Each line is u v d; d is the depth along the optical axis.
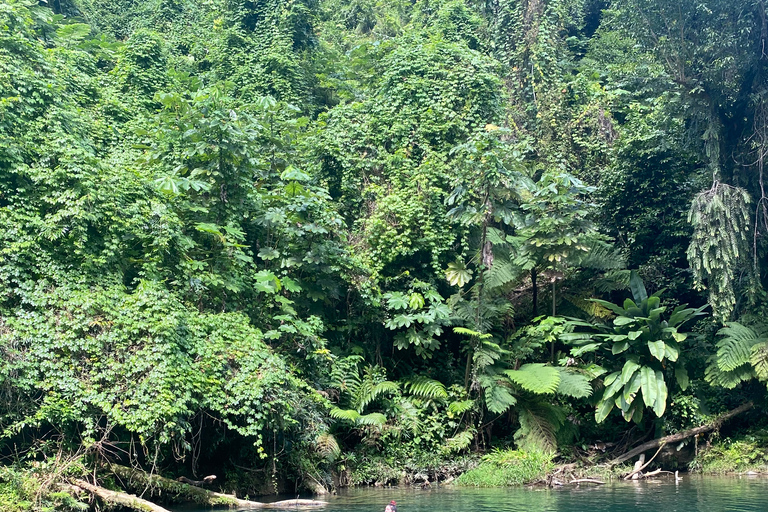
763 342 12.33
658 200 15.15
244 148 11.97
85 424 8.23
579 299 14.59
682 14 13.57
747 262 12.95
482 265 13.29
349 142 15.20
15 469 8.03
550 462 12.00
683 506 8.60
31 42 11.72
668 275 15.10
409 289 13.63
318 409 11.10
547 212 13.45
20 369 8.16
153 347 8.75
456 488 11.28
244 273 11.84
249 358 9.76
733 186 13.50
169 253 10.54
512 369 13.16
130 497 8.20
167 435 8.39
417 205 13.60
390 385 12.26
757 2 12.98
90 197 9.27
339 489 11.30
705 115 13.69
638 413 12.55
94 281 9.23
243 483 10.51
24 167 9.20
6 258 8.70
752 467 12.49
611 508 8.55
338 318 13.37
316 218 12.38
